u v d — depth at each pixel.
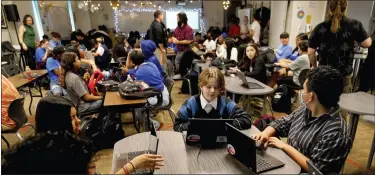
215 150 1.40
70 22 9.72
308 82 1.25
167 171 1.19
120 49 5.69
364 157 2.50
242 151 1.22
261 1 8.34
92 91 3.05
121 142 1.55
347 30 2.22
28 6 6.74
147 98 2.62
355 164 2.37
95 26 11.21
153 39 4.59
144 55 3.27
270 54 4.36
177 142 1.50
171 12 11.02
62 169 0.77
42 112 1.22
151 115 3.52
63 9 9.04
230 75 3.60
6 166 0.76
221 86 1.66
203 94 1.67
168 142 1.50
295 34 5.49
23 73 3.82
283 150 1.35
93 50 6.19
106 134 2.65
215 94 1.65
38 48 5.18
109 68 5.63
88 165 0.87
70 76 2.72
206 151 1.39
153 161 1.23
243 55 4.08
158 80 2.94
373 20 4.63
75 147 0.82
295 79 3.75
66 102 1.31
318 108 1.25
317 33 2.40
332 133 1.17
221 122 1.38
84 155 0.84
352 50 2.32
